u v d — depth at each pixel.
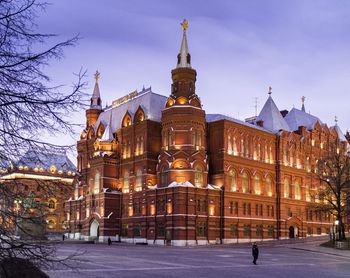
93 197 108.94
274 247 84.75
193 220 90.88
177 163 94.31
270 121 119.81
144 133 103.38
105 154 108.94
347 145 143.00
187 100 97.00
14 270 12.88
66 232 119.44
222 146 99.44
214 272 39.88
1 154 12.51
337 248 80.00
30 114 12.73
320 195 95.44
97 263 44.47
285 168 114.06
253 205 103.94
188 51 101.44
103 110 129.38
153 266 43.47
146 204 98.50
